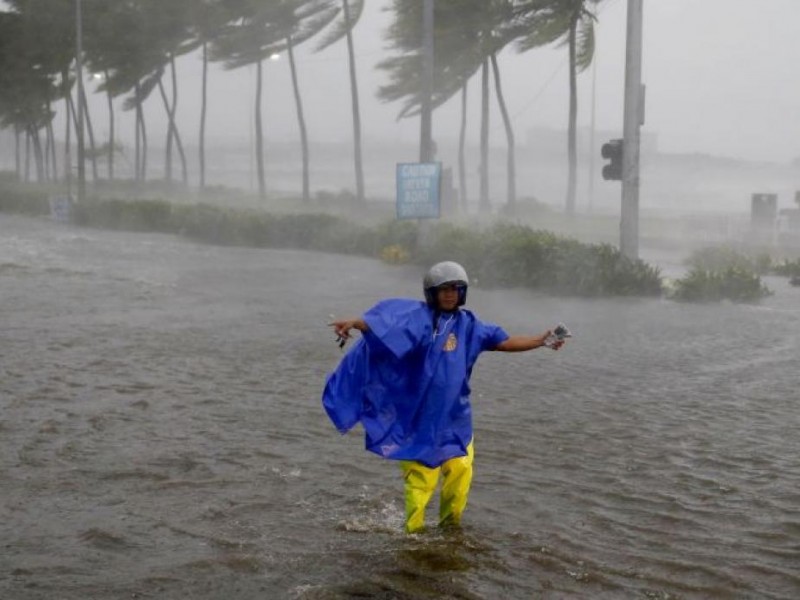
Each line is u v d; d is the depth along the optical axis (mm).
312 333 12570
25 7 50438
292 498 5836
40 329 12609
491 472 6434
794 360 10867
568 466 6590
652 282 17188
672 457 6816
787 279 21250
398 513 5570
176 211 32906
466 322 5094
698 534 5258
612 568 4762
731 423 7852
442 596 4379
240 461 6637
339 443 7160
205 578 4590
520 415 8102
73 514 5512
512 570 4719
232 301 15805
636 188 17375
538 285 18047
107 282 18375
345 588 4461
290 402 8555
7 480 6121
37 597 4344
